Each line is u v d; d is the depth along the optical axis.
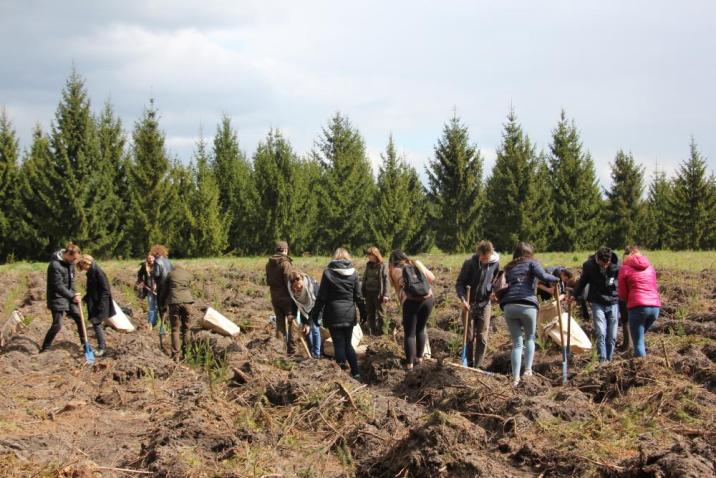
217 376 10.29
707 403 7.96
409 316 10.66
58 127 38.22
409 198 48.19
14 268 29.28
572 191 49.81
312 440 7.59
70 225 38.25
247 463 6.71
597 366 9.51
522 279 9.59
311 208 46.44
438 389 9.15
